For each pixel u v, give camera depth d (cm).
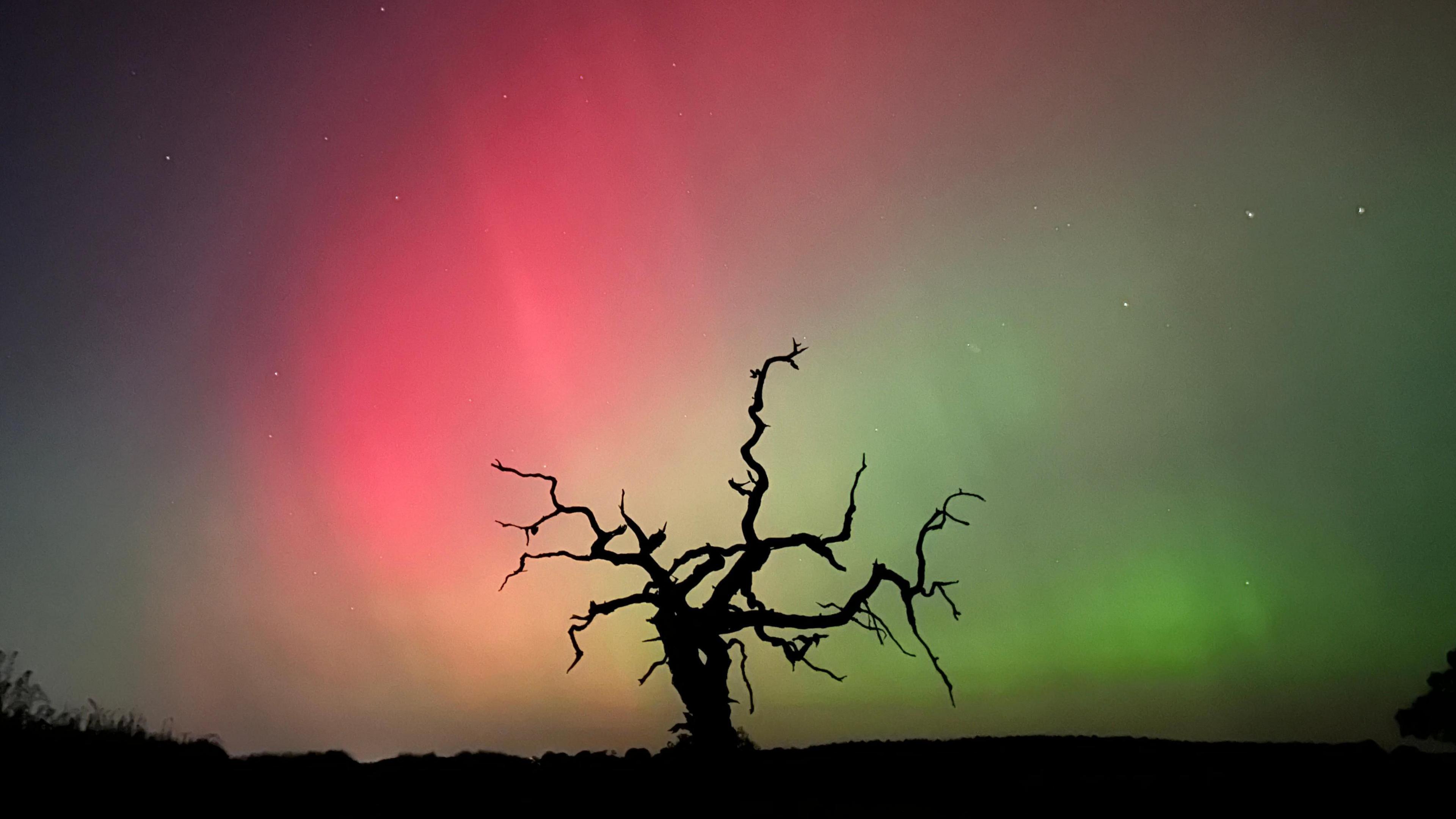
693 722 1358
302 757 1201
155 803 852
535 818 908
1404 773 1066
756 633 1472
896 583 1461
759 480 1505
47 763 891
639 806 982
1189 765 1188
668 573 1470
